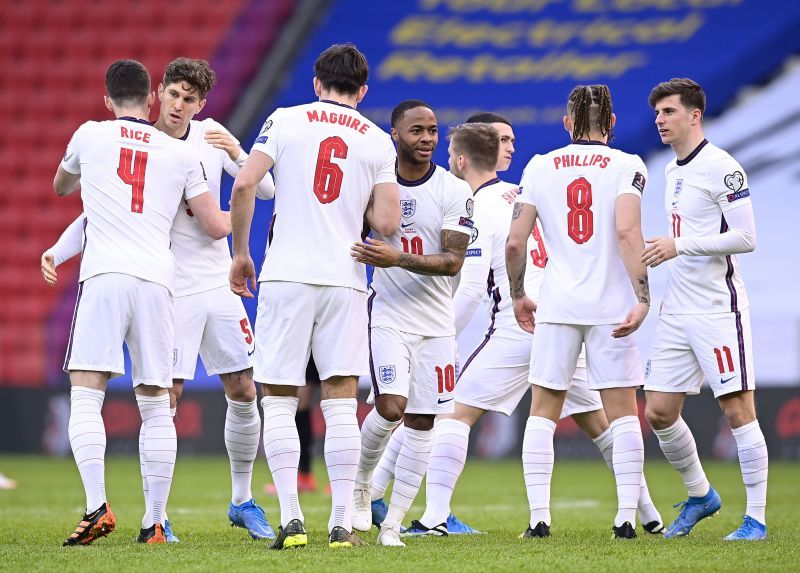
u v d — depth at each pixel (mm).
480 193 23922
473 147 23969
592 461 55469
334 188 18922
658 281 61344
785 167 68312
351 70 19406
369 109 77000
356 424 19188
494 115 25828
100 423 19719
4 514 28266
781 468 49625
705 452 54438
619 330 20875
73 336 19859
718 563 16953
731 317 21906
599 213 21391
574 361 21641
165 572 15688
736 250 21484
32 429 58625
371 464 22281
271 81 78000
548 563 16797
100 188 20141
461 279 23500
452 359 20672
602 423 24406
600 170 21438
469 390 23328
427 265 19234
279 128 19000
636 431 21422
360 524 22625
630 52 77625
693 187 22203
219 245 22797
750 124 71625
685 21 78625
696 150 22328
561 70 77500
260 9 82125
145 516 20641
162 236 20484
